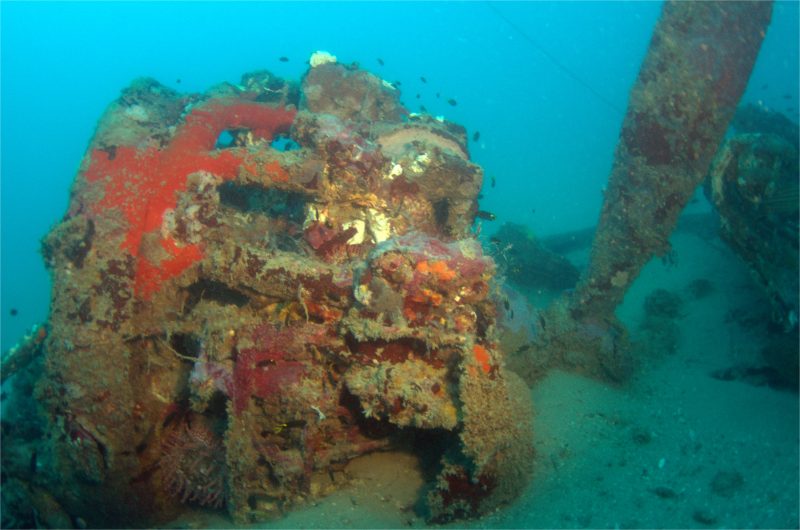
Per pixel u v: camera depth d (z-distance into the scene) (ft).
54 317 14.03
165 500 14.87
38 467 14.66
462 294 13.12
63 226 14.25
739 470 14.43
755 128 33.58
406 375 13.20
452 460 13.39
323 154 17.25
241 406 13.32
